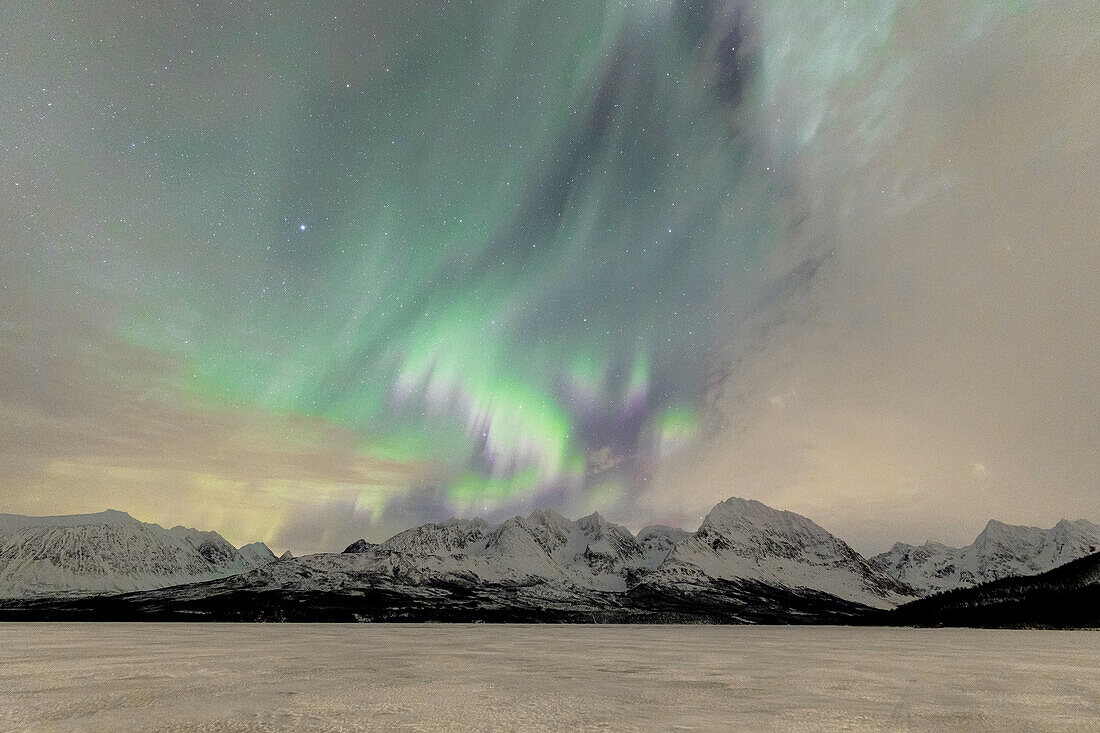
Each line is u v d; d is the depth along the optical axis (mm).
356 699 25625
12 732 19266
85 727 19828
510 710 22781
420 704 24234
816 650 67562
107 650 58344
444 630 141000
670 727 19484
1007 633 140125
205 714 21953
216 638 87375
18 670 38344
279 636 96188
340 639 86250
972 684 32531
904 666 44719
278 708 23219
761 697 26766
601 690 28875
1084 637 112750
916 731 19266
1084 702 25922
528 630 147250
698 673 37875
